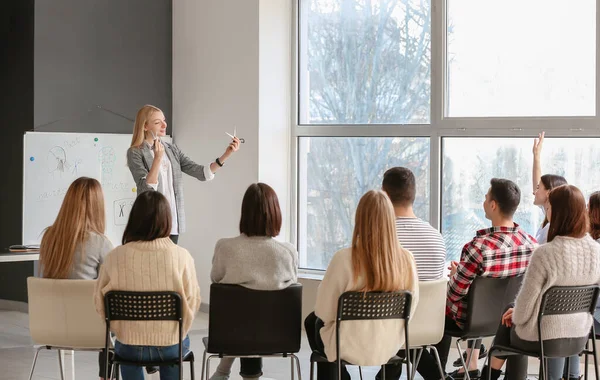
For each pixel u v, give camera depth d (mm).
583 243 3641
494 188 4230
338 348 3596
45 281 3820
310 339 4270
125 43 7164
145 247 3613
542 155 5938
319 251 7035
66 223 3990
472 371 4848
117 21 7102
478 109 6203
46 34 6617
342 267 3584
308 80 7047
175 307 3598
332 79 6914
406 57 6527
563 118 5809
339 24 6863
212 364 5578
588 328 3773
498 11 6094
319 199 7023
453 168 6340
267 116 6891
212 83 7191
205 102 7258
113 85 7078
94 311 3830
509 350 3814
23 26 6660
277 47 6953
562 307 3652
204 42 7254
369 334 3613
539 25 5934
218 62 7137
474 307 4074
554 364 4070
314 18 6996
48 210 6574
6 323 6875
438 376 4379
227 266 3834
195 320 7008
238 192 7000
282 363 5617
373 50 6695
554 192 3703
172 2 7539
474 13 6195
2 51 6879
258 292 3787
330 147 6949
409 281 3645
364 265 3537
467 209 6293
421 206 6500
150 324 3607
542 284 3613
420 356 4230
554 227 3672
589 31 5730
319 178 7016
